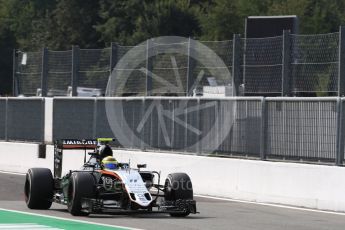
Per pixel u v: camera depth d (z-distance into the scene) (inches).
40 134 3705.7
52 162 3526.1
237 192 2664.9
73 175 2069.4
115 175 2059.5
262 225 1942.7
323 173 2377.0
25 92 3880.4
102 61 3526.1
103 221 1952.5
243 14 7391.7
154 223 1923.0
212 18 7460.6
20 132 3831.2
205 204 2476.6
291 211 2309.3
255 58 2883.9
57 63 3703.3
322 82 2647.6
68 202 2086.6
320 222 2046.0
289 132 2566.4
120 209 2033.7
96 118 3410.4
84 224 1889.8
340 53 2554.1
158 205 2020.2
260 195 2573.8
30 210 2218.3
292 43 2748.5
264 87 2859.3
